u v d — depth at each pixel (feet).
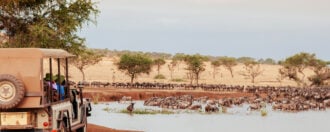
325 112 293.64
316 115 269.85
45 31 121.19
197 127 192.03
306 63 533.14
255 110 287.28
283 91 412.57
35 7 125.08
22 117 63.82
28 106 62.90
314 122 228.84
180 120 219.00
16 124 63.77
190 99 319.68
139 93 344.28
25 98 63.00
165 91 366.84
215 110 270.87
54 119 65.57
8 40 126.93
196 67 484.74
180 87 408.87
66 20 125.08
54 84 69.26
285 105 299.17
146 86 397.19
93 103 294.87
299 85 514.68
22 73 63.52
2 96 61.98
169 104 287.28
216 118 234.17
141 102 322.14
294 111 295.07
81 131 80.18
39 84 63.31
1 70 63.72
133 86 392.88
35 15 126.52
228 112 269.03
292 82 591.78
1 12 124.16
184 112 262.88
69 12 126.31
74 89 78.33
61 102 69.46
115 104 295.69
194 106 278.87
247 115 255.29
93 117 218.59
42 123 64.34
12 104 61.77
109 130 120.67
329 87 468.75
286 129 197.16
